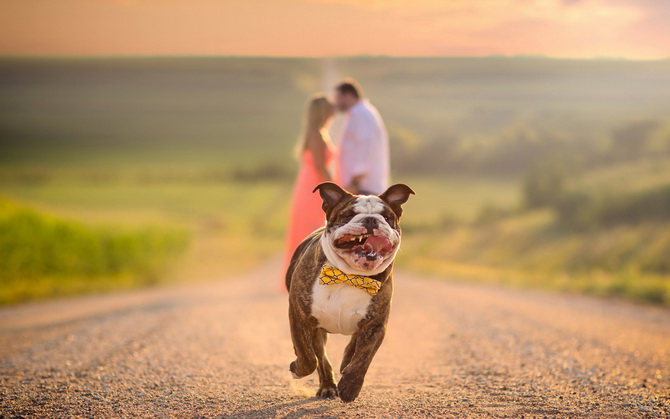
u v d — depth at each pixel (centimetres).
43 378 557
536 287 1819
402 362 652
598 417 434
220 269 3344
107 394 501
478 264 4222
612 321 1018
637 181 4575
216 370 593
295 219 777
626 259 3325
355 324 451
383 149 747
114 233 2584
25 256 2042
